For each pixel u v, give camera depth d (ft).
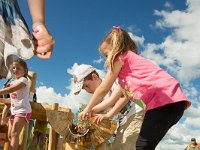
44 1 5.66
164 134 8.18
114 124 10.98
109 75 9.24
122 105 10.66
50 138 12.32
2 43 4.97
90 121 10.70
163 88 8.45
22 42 5.17
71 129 10.83
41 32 5.26
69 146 10.75
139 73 8.98
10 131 11.48
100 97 9.39
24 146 12.44
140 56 9.36
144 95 8.63
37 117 12.44
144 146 7.97
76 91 12.34
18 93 11.37
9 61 5.12
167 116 8.09
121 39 9.36
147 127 8.09
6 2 5.13
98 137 10.72
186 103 8.38
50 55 5.26
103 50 9.83
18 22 5.21
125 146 11.30
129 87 9.13
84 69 12.62
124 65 9.26
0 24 4.98
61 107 12.24
